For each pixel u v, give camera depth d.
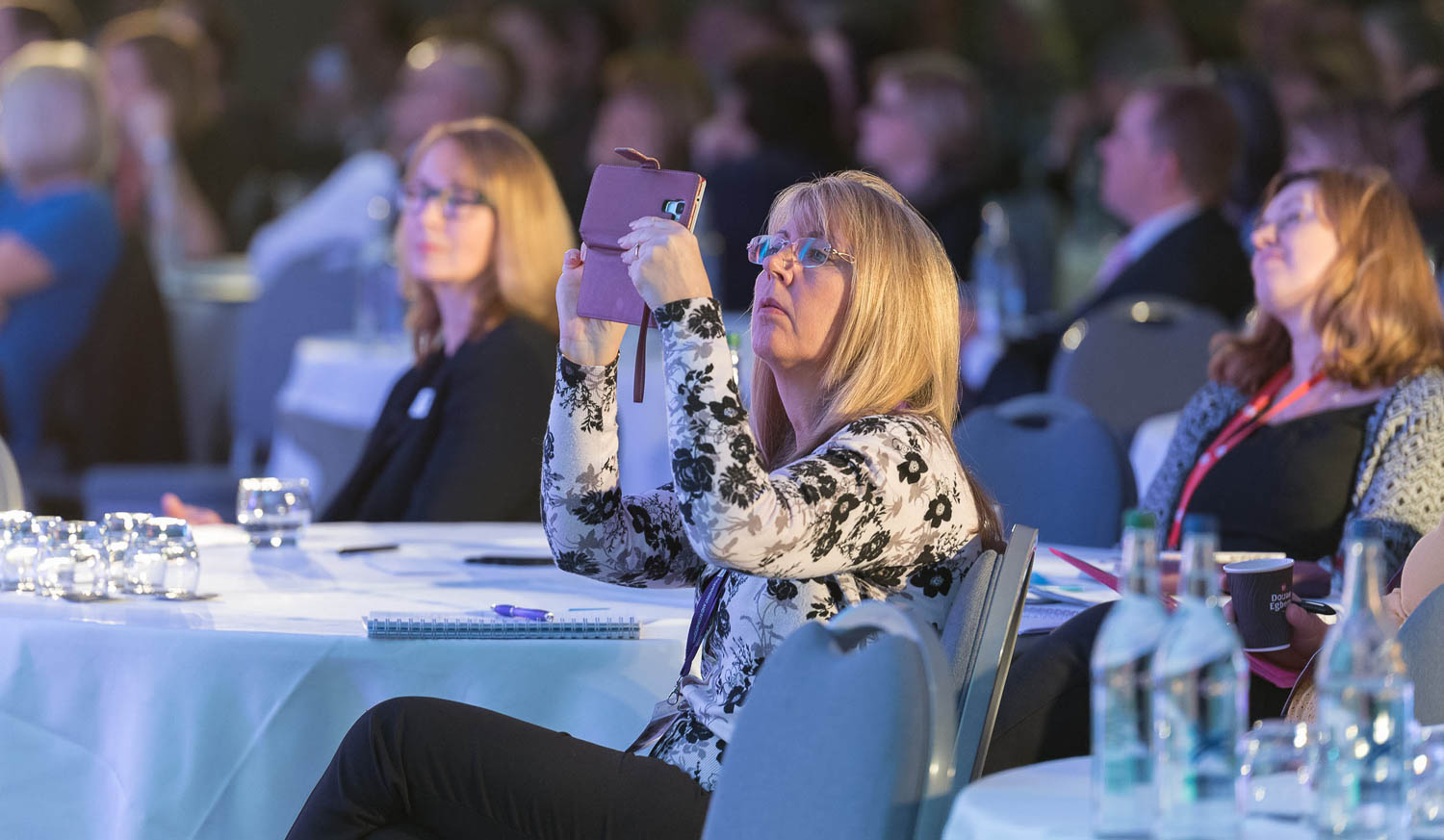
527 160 8.26
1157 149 12.50
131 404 14.77
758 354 4.85
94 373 14.66
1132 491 7.93
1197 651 3.21
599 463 5.15
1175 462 7.79
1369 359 7.13
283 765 5.13
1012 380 12.87
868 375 4.71
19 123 14.63
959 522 4.67
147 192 18.17
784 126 14.74
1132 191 12.77
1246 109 13.72
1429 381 7.00
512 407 8.01
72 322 14.63
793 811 3.62
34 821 5.29
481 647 5.17
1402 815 3.29
